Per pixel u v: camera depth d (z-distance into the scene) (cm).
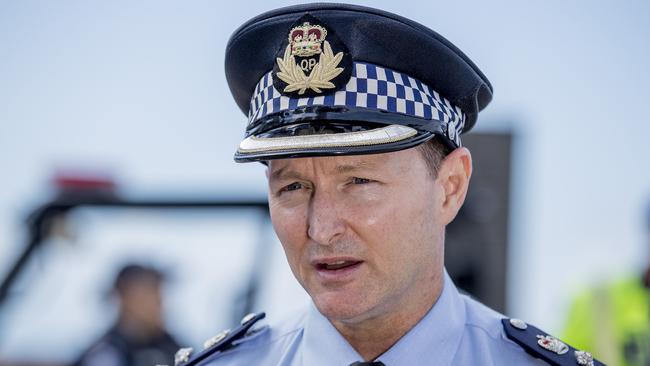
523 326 476
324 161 412
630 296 992
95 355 769
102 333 779
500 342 470
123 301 779
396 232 416
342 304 418
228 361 509
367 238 413
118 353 765
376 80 427
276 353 497
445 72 445
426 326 452
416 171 425
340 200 415
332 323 462
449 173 448
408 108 427
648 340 970
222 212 792
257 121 438
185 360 519
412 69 438
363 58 430
